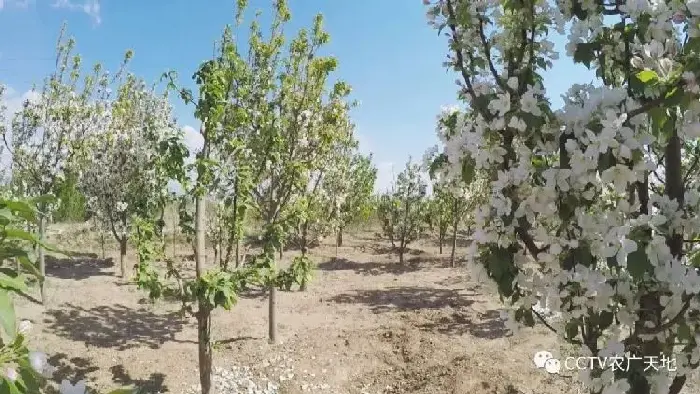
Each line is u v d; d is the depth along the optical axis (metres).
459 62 2.50
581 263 2.13
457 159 2.31
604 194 2.31
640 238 1.92
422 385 6.20
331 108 8.28
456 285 11.53
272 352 7.19
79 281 10.38
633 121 1.99
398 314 9.12
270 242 5.48
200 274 5.04
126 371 6.46
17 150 9.46
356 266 14.09
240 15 6.96
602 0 2.31
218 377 6.54
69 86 10.11
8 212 1.39
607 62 2.44
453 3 2.51
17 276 1.43
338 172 12.95
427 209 16.05
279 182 7.57
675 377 2.30
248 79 6.24
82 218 16.08
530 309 2.36
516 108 2.21
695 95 1.86
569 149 1.99
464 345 7.36
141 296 9.53
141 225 5.01
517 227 2.28
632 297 2.14
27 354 1.43
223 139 5.46
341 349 7.29
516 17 2.38
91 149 10.80
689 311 2.12
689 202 2.16
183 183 4.84
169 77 4.87
